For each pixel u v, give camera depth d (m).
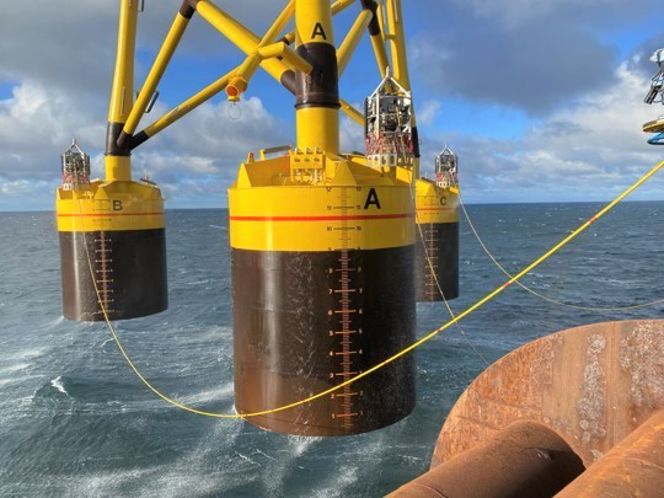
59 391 18.38
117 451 14.16
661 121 5.41
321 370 7.89
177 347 23.94
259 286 8.11
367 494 12.12
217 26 12.47
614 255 59.88
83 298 17.19
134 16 17.62
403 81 22.12
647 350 2.78
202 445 14.42
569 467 3.01
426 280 21.56
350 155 9.73
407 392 8.62
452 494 2.69
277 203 7.81
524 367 3.35
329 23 9.23
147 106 17.02
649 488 2.10
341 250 7.74
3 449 14.38
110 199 17.03
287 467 13.21
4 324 29.56
